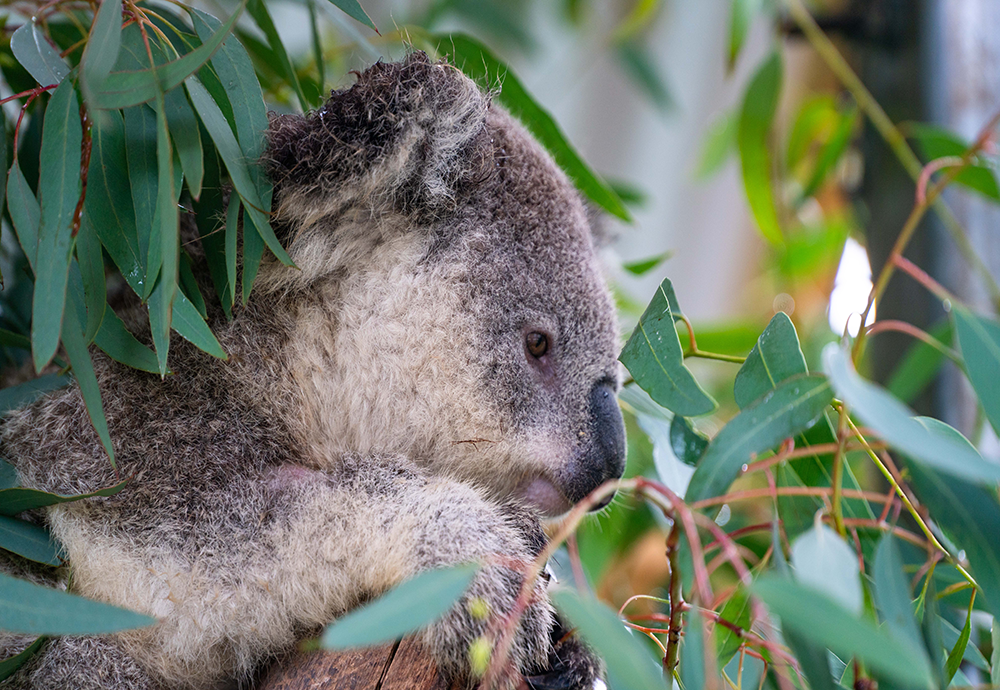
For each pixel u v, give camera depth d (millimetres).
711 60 9297
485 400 2654
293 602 2355
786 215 5199
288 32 6957
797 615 1408
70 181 1910
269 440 2537
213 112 2143
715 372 6848
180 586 2332
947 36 4215
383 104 2400
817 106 5227
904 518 3471
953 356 2131
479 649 1677
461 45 3373
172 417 2475
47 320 1808
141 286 2168
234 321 2586
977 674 3090
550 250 2764
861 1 4535
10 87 3098
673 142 9484
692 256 9711
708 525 1641
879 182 4402
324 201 2412
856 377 1605
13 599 1747
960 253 4012
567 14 7609
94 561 2336
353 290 2641
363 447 2684
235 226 2209
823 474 2422
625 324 4023
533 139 3076
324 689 2121
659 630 2248
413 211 2627
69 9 2961
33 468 2449
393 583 2279
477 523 2301
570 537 1722
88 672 2359
